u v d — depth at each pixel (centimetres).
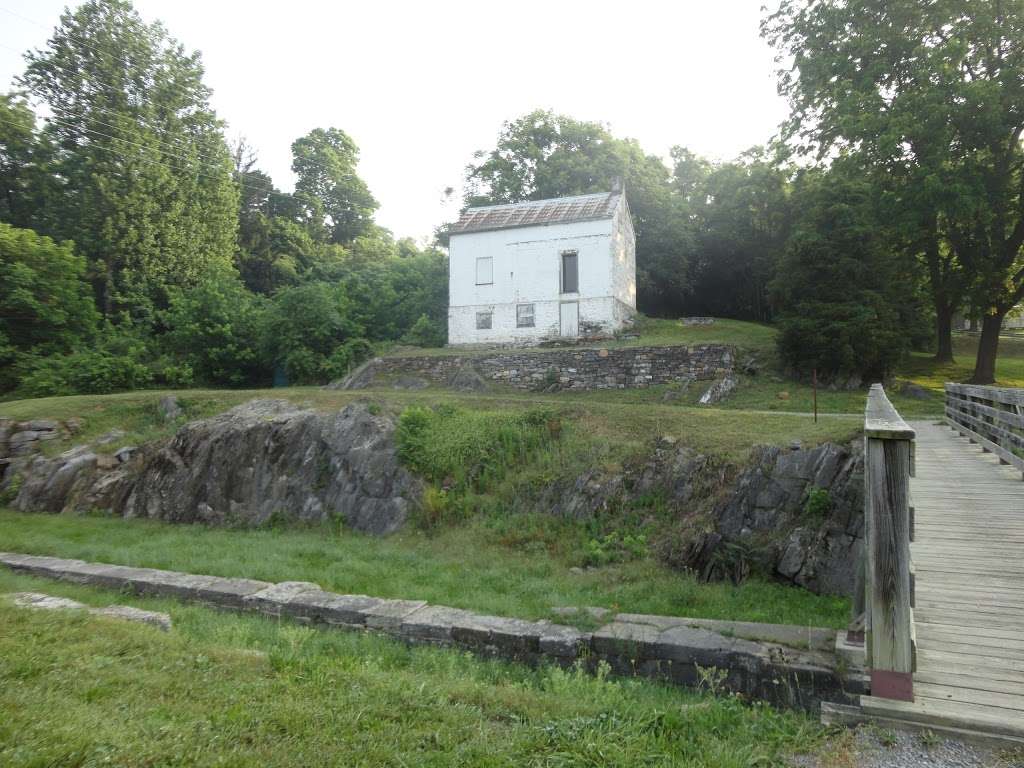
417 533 1414
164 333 3722
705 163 5028
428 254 4447
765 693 632
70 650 550
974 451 1398
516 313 3138
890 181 2378
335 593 987
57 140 4025
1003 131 2100
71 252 3575
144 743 367
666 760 390
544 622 810
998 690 456
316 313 3216
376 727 415
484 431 1609
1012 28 2127
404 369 2836
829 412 1989
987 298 2402
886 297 2464
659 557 1128
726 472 1218
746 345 2641
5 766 329
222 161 4450
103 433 2077
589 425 1572
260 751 370
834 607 891
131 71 4047
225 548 1339
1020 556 741
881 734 423
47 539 1427
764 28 2744
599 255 3055
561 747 398
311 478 1650
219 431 1831
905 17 2266
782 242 4116
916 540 806
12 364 3148
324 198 6128
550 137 4191
